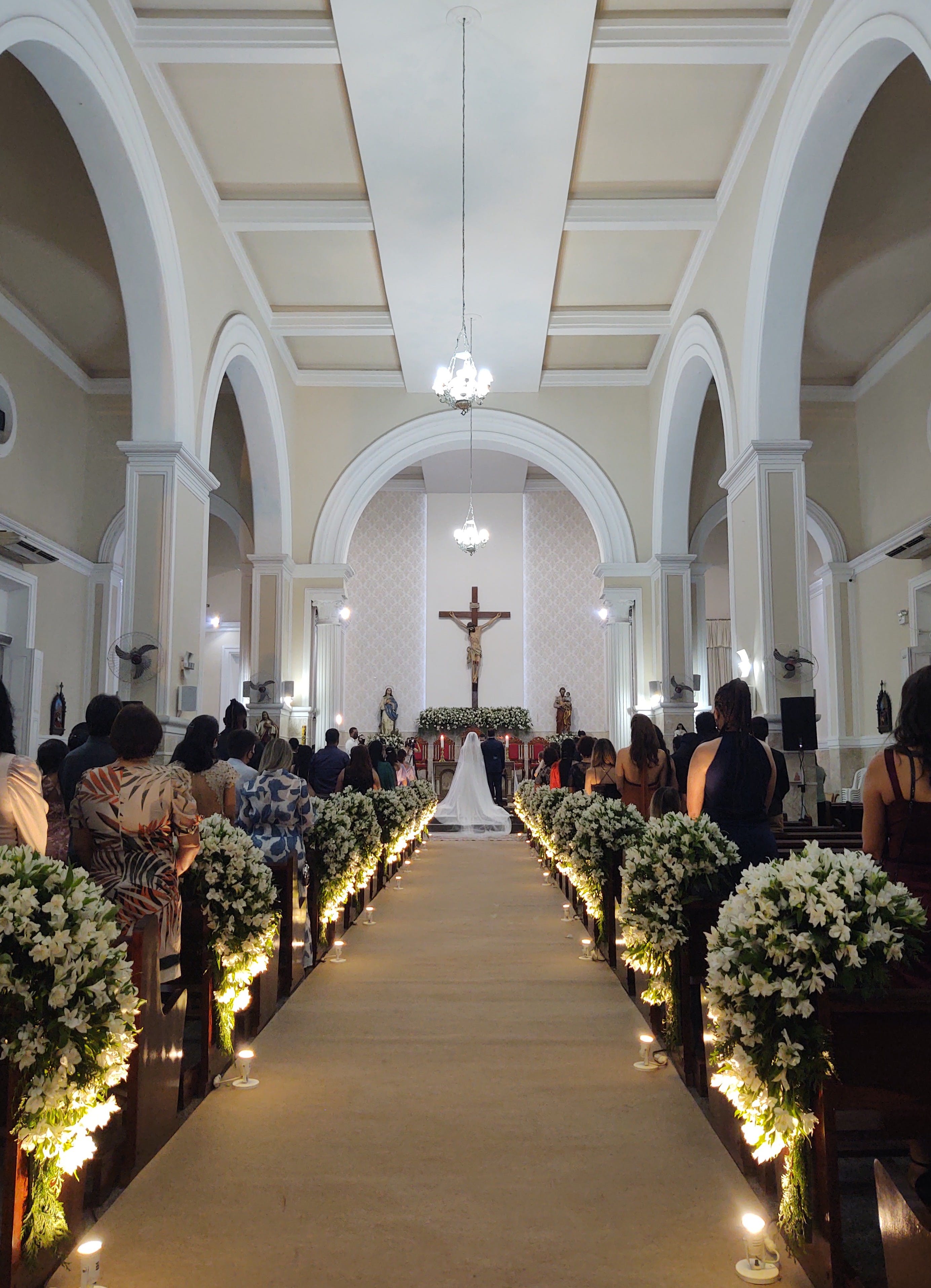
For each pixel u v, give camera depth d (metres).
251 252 11.32
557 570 21.00
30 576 11.32
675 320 12.54
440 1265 2.38
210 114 8.91
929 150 8.76
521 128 8.88
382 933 6.72
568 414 14.84
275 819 5.07
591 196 10.25
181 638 9.01
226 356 10.66
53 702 11.94
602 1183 2.83
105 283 10.79
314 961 5.66
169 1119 3.16
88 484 12.98
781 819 5.69
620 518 14.66
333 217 10.30
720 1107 3.15
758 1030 2.40
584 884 6.03
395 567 21.05
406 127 8.84
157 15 7.78
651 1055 3.87
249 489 15.03
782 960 2.36
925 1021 2.35
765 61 8.05
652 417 14.53
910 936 2.45
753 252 9.05
